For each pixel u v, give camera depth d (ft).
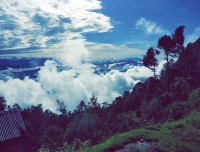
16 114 99.71
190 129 82.43
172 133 81.97
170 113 143.74
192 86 267.59
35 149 159.22
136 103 339.57
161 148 67.26
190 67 330.54
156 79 341.82
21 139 95.55
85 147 88.74
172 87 247.29
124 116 277.64
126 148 73.87
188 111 129.08
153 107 170.09
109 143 77.71
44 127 356.38
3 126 93.91
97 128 270.05
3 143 90.99
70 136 264.93
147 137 80.38
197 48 382.83
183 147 66.13
